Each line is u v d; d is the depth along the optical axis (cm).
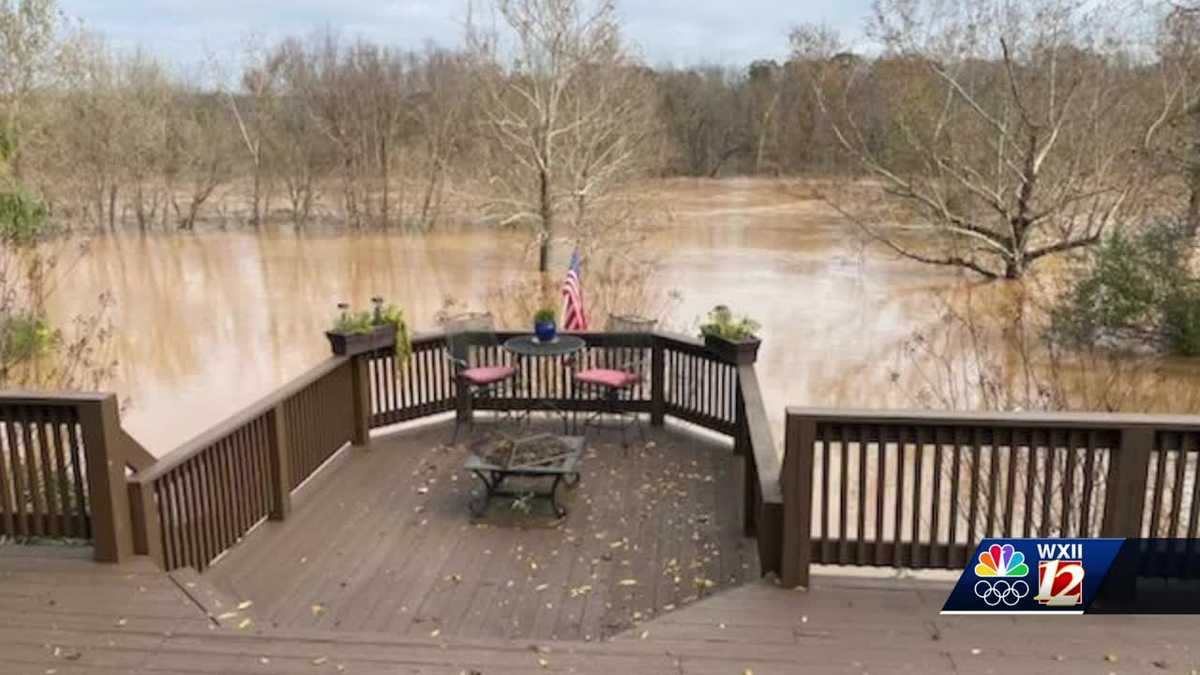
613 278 1755
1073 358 1112
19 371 1033
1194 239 1246
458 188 2647
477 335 695
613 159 2177
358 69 3266
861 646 308
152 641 316
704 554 472
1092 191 1688
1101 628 319
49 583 358
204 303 1741
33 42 1691
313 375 577
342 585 431
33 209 1165
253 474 489
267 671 297
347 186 3189
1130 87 1716
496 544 484
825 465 344
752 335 631
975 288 1784
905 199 1988
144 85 3183
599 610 409
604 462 621
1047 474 339
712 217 3123
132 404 1038
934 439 338
